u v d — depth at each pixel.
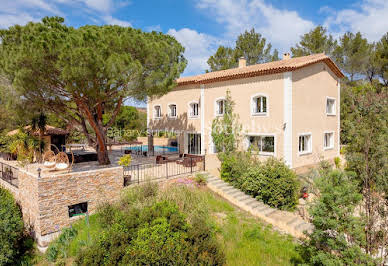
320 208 6.14
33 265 8.49
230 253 8.06
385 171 6.95
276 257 8.18
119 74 11.62
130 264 6.16
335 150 20.20
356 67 29.25
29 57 10.42
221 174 14.71
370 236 6.27
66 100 14.41
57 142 21.08
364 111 10.28
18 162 17.86
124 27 14.14
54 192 9.58
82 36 11.27
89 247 7.46
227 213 11.05
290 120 14.88
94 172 10.62
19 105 13.65
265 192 12.27
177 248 6.58
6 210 10.27
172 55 14.48
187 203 9.77
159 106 23.47
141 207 8.90
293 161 15.23
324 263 5.95
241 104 17.03
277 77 15.29
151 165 17.08
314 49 30.78
